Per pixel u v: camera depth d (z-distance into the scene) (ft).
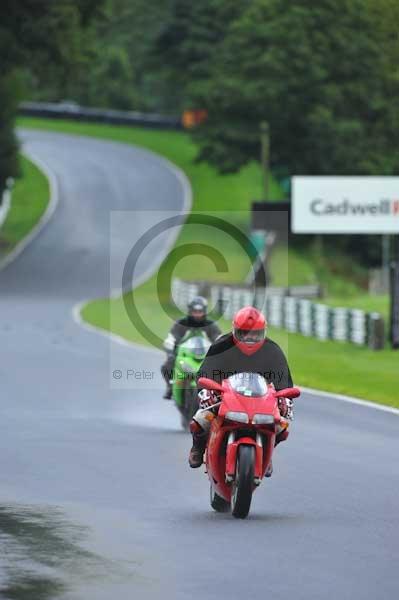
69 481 151.74
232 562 106.22
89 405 246.06
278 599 92.99
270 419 127.24
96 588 96.32
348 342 460.14
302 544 114.21
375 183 454.40
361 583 98.32
